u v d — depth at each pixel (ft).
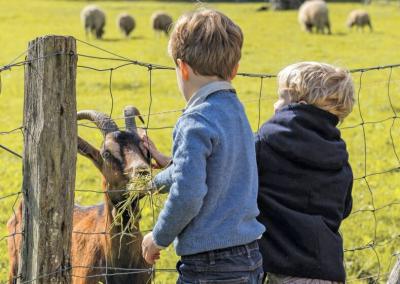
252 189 20.16
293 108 22.89
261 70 143.95
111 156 25.82
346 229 44.75
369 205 50.06
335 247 22.79
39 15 283.38
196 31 19.53
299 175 22.63
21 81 124.77
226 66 19.85
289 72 23.54
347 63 154.81
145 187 24.09
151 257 20.76
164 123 86.07
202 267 19.84
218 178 19.31
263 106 98.27
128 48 189.26
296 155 22.49
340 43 202.80
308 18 240.32
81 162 63.82
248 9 351.05
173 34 20.11
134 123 27.32
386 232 44.19
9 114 93.45
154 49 186.70
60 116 20.39
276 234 22.66
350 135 79.66
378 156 68.39
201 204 18.98
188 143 18.90
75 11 311.88
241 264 19.92
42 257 20.84
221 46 19.53
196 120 19.19
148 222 43.75
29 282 21.12
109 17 303.68
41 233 20.75
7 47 178.09
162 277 36.91
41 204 20.61
